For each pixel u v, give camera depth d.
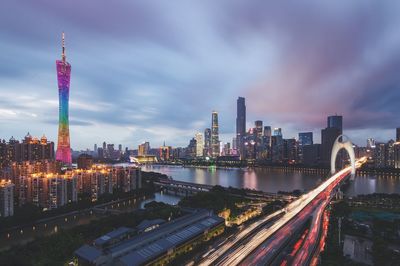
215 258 174.88
